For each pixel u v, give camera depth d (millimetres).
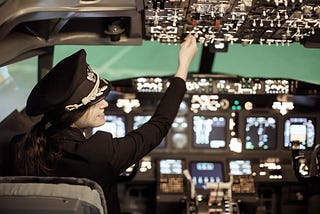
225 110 4719
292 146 4441
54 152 2018
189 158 4734
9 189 1647
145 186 4824
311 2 3080
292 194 4922
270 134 4730
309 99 4660
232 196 4582
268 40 4137
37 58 4195
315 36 4070
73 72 2023
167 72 4734
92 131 4586
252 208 4633
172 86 2203
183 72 2254
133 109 4660
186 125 4727
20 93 3912
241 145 4715
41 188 1646
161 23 3660
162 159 4727
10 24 2691
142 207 4848
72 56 2094
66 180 1696
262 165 4727
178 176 4656
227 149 4738
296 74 4695
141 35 4008
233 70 4703
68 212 1581
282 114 4699
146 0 3100
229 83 4621
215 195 4223
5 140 3627
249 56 4676
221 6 3197
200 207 4309
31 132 2082
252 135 4734
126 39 4047
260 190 4941
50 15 2904
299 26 3658
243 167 4711
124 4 3158
